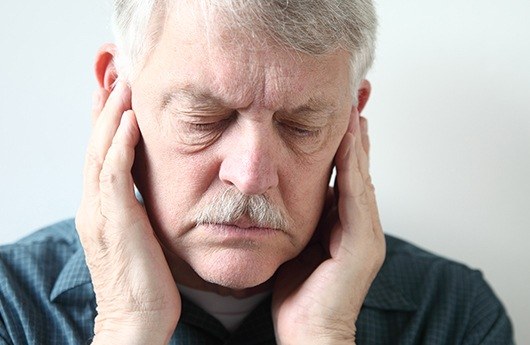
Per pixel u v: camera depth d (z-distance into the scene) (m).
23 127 1.45
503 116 1.48
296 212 1.08
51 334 1.27
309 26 0.98
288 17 0.97
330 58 1.02
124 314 1.13
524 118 1.48
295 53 0.98
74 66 1.45
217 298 1.28
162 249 1.19
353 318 1.19
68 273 1.30
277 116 1.02
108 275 1.15
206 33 0.98
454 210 1.51
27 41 1.43
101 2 1.43
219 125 1.03
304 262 1.25
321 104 1.03
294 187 1.07
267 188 1.02
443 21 1.45
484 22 1.45
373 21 1.09
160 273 1.14
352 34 1.04
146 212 1.16
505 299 1.54
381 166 1.50
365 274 1.20
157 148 1.06
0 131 1.45
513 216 1.51
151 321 1.13
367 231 1.20
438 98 1.48
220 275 1.06
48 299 1.30
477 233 1.52
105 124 1.15
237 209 1.03
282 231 1.07
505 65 1.46
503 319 1.39
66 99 1.45
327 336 1.17
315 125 1.04
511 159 1.49
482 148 1.49
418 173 1.50
